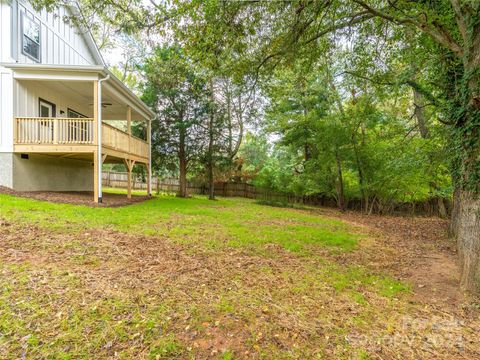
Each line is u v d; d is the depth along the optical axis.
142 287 3.41
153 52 15.76
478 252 3.73
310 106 16.66
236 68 6.55
